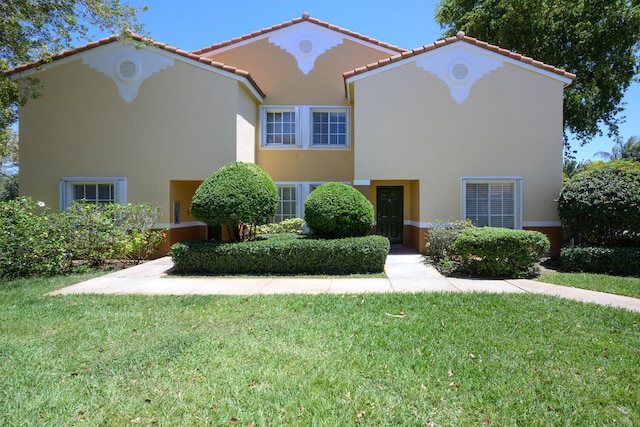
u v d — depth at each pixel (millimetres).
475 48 12148
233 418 3244
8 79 10969
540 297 6875
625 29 16062
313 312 6082
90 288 7992
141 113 12367
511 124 12195
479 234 9070
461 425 3146
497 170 12211
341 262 9406
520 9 16250
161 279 8898
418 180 12406
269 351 4547
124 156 12422
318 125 14641
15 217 9453
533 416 3260
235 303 6633
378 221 14609
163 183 12375
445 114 12234
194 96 12297
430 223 12211
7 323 5617
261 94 14055
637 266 8766
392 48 14500
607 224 9461
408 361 4270
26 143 12438
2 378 3945
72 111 12391
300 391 3652
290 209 14305
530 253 8758
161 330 5324
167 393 3645
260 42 14656
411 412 3332
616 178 9703
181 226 13219
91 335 5129
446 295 7031
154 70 12336
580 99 18031
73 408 3396
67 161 12422
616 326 5340
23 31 10281
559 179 12148
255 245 9461
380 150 12297
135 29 11156
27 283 8516
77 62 12352
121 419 3238
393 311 6094
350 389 3695
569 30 17078
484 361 4277
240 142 12586
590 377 3906
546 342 4789
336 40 14602
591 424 3148
